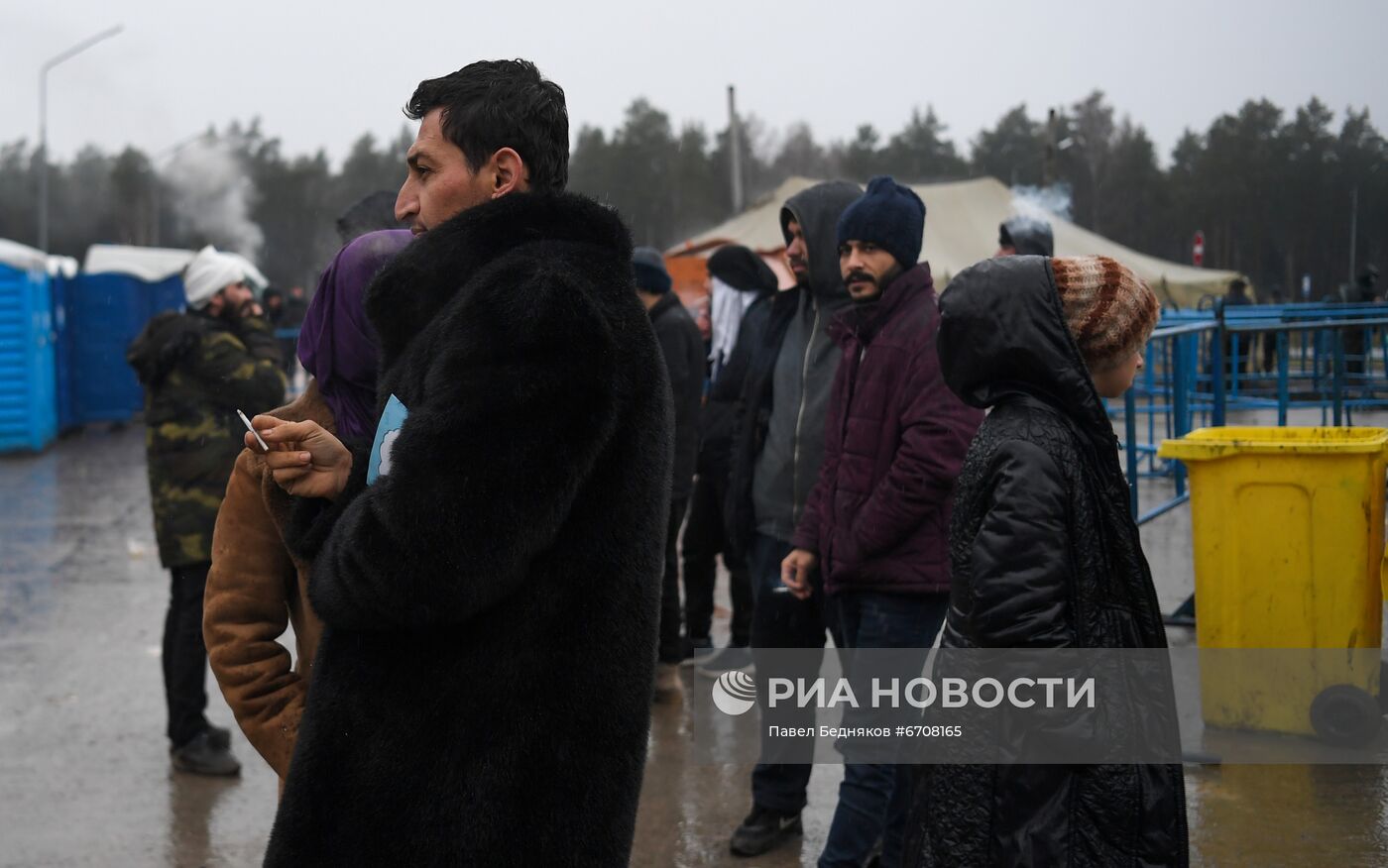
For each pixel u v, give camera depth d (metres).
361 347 2.06
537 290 1.65
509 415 1.59
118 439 16.83
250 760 4.91
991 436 2.22
